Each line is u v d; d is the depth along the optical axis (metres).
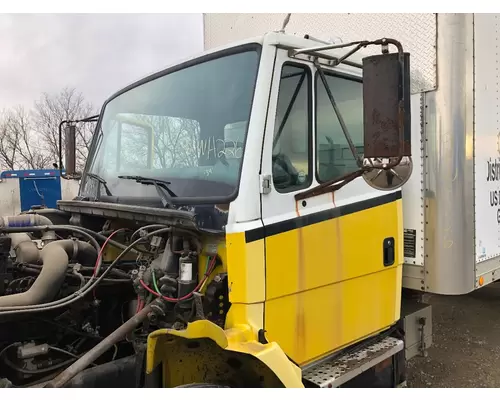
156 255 2.97
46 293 2.76
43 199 11.69
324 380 2.87
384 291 3.45
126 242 3.53
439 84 3.76
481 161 4.06
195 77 3.12
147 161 3.36
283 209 2.73
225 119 2.83
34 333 2.90
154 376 2.43
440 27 3.75
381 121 2.31
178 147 3.12
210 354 2.58
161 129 3.28
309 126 2.91
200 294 2.58
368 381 3.24
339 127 3.10
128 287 3.36
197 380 2.60
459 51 3.75
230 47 2.90
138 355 2.64
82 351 3.09
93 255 3.30
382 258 3.39
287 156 2.79
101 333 3.26
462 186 3.78
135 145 3.51
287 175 2.78
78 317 3.08
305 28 4.36
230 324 2.59
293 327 2.79
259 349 2.36
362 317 3.27
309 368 3.00
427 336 4.30
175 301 2.63
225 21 4.92
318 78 2.98
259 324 2.58
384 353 3.28
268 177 2.65
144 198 3.20
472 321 6.41
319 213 2.91
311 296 2.90
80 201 3.68
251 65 2.75
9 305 2.64
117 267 3.36
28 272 3.05
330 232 2.98
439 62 3.76
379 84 2.32
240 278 2.52
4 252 2.86
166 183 3.02
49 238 3.29
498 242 4.36
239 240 2.52
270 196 2.67
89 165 4.02
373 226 3.31
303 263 2.81
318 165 2.96
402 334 3.66
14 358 2.84
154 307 2.61
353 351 3.28
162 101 3.33
